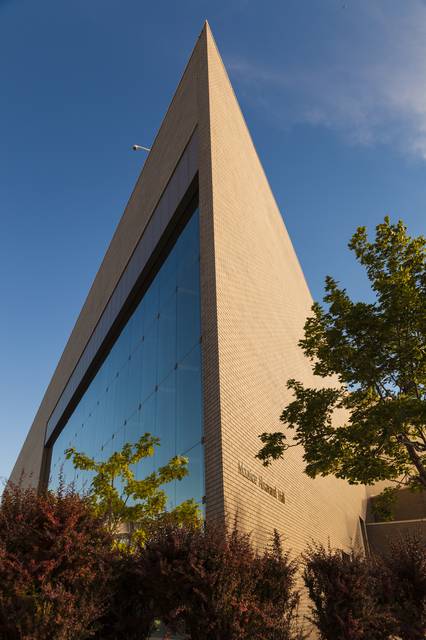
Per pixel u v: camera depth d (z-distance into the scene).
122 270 20.72
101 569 5.97
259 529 11.27
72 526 5.89
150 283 17.86
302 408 12.33
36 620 5.03
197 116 15.27
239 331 12.87
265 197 20.42
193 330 13.00
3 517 5.80
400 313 11.16
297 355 20.41
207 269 12.55
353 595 7.44
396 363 11.27
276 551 7.75
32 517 5.90
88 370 25.09
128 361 19.02
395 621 7.54
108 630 6.36
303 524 15.73
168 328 15.05
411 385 11.58
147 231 17.98
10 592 5.16
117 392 19.97
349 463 11.67
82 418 26.30
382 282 11.75
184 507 9.76
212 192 13.29
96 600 5.72
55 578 5.48
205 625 6.03
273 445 11.75
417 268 11.91
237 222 14.80
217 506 9.77
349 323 11.69
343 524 24.61
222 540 6.77
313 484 18.64
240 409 11.68
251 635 6.09
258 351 14.19
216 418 10.59
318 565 8.01
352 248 12.66
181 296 14.41
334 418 28.12
